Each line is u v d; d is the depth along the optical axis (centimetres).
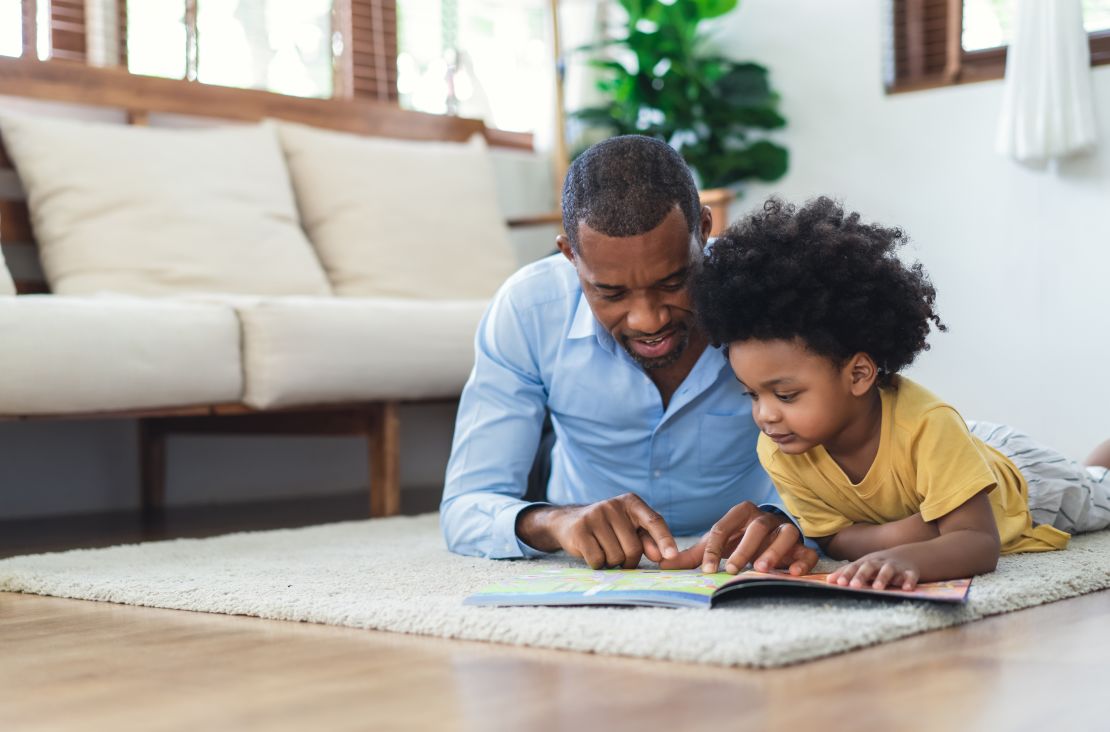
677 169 135
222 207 280
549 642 109
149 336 219
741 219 142
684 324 141
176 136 285
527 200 386
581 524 142
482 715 87
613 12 410
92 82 288
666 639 104
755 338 136
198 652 114
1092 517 183
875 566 122
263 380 234
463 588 139
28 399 204
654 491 174
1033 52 323
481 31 397
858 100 365
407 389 254
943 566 127
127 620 134
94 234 261
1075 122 318
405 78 378
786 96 378
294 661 108
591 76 406
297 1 352
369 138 341
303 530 217
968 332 344
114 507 291
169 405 225
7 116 268
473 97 395
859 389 138
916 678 94
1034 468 177
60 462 282
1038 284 333
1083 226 326
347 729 85
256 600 135
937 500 137
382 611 124
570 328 164
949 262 348
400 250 310
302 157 310
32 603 149
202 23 332
